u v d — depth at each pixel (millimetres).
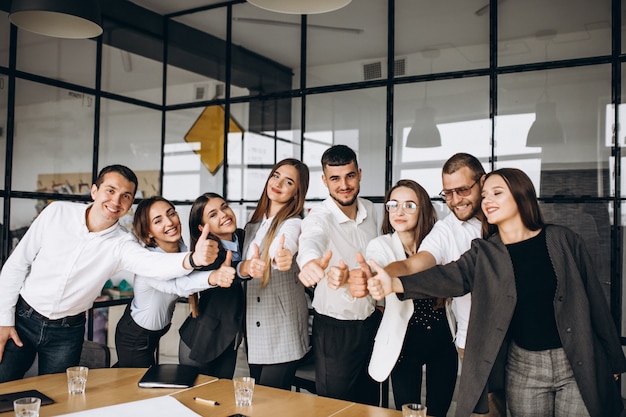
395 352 2791
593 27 3725
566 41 3805
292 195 3162
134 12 5188
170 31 5473
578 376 2219
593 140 3688
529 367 2336
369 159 4445
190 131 5344
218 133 5184
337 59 4621
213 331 3135
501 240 2398
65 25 3029
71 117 4633
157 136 5445
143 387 2342
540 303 2291
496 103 4008
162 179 5492
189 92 5355
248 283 3195
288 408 2119
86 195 4738
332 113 4629
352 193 3117
